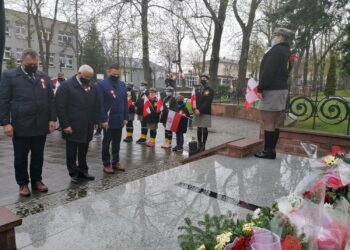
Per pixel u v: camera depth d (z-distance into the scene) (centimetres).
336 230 151
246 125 1439
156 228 272
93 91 588
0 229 227
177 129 909
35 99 489
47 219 290
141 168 724
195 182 388
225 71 6775
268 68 465
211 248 163
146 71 2045
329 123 834
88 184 591
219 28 1859
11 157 780
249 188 368
